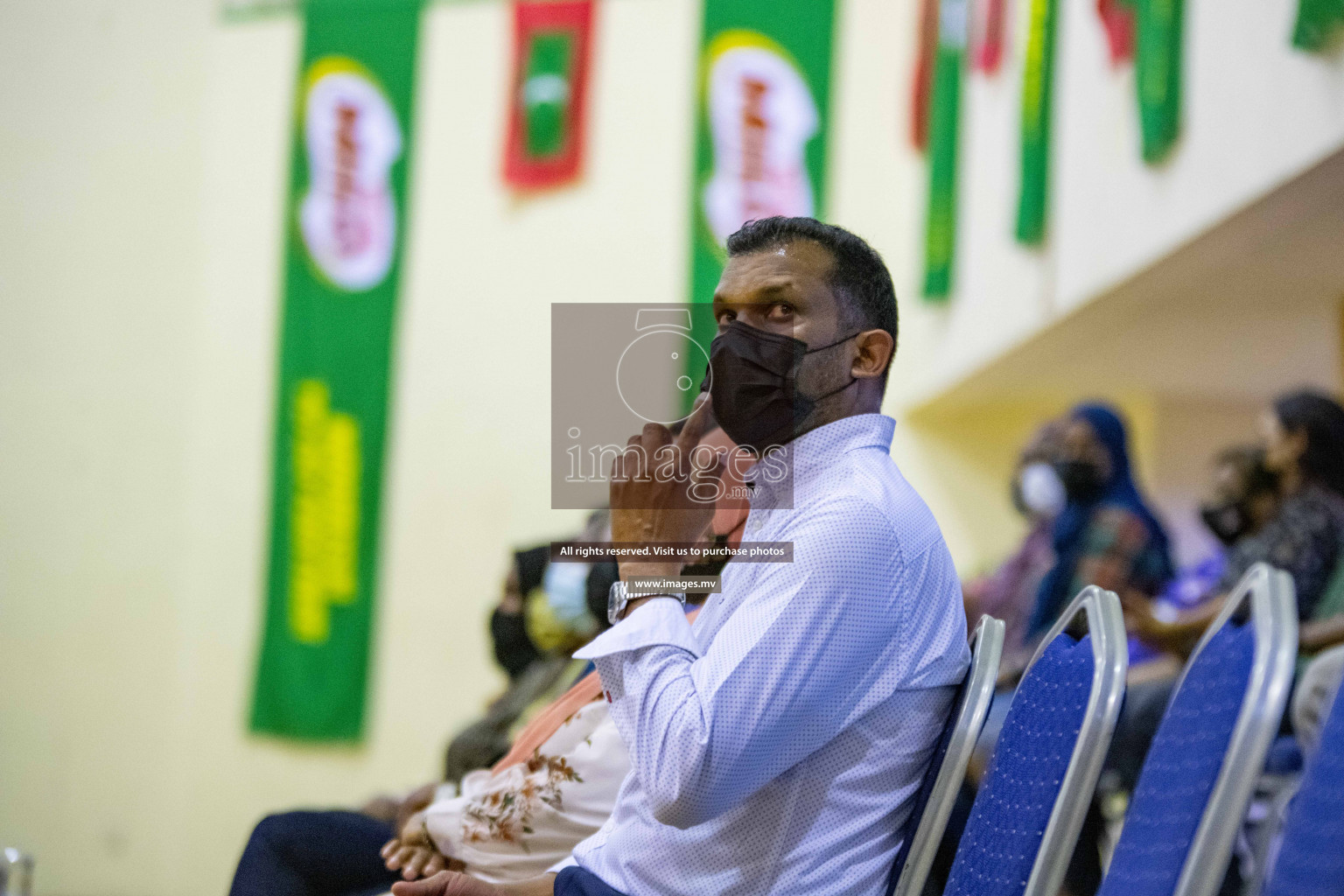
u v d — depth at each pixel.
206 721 24.72
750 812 4.71
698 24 23.34
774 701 4.39
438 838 6.05
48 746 24.08
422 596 24.30
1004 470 23.12
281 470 24.69
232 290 25.52
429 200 25.02
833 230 5.18
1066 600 11.95
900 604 4.70
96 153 25.03
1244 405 21.62
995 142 17.23
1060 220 15.11
